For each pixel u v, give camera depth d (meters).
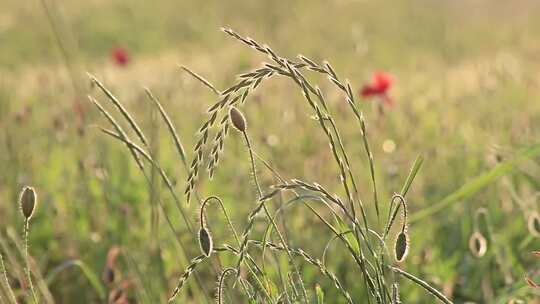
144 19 24.22
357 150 7.22
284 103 8.27
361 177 6.66
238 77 2.64
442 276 4.94
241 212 6.00
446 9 24.06
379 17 23.12
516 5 23.80
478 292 4.89
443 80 9.72
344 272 5.09
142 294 4.36
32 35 19.72
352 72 11.15
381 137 7.40
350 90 2.72
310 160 6.66
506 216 5.56
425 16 22.97
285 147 7.16
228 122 2.71
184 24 22.91
